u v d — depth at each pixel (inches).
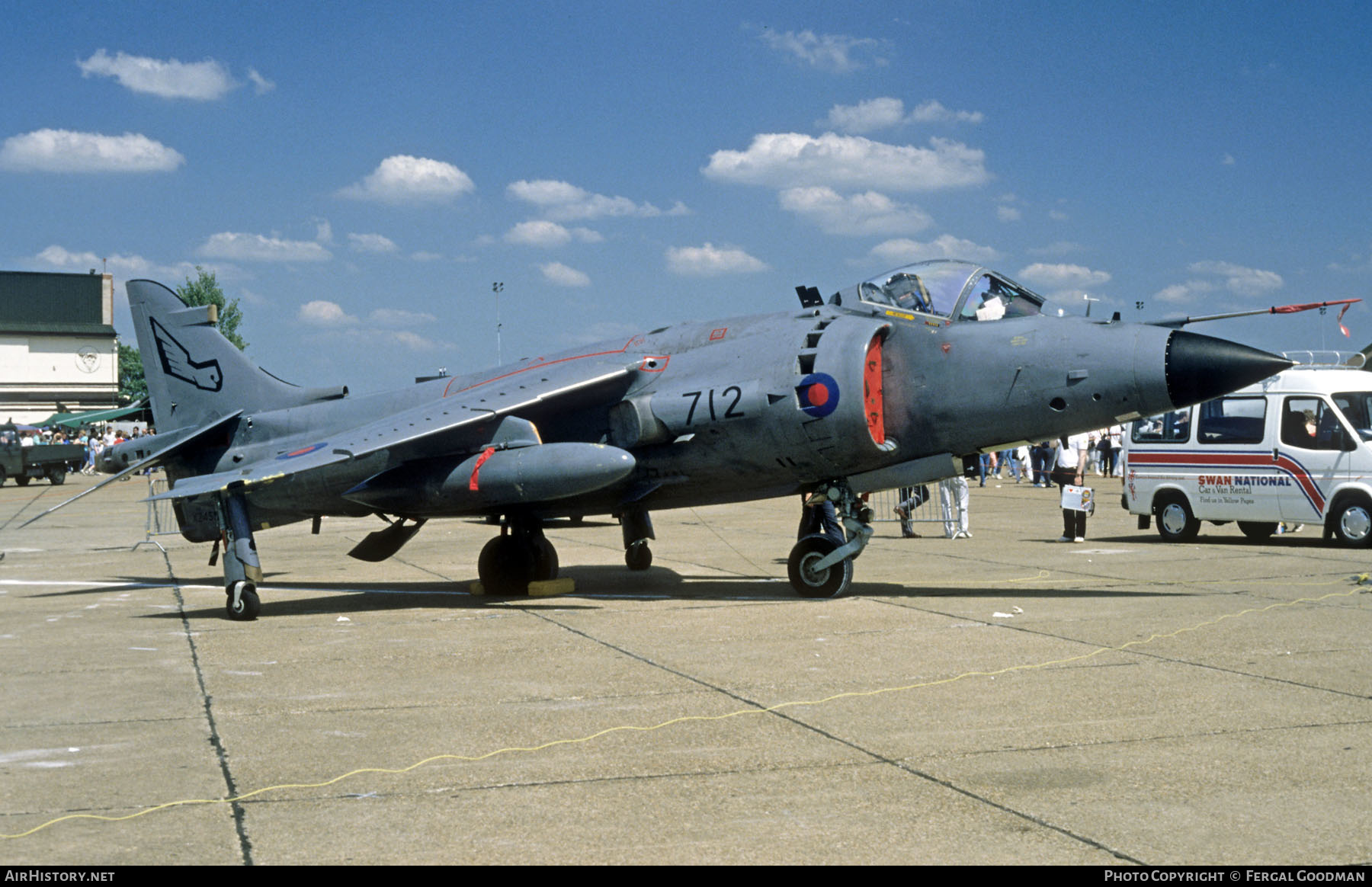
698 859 163.8
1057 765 208.4
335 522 1007.6
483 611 434.9
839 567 446.6
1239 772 202.1
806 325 447.5
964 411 429.4
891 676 291.4
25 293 3949.3
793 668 304.5
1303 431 634.8
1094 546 669.9
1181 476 682.2
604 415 464.4
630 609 430.9
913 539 745.0
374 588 533.0
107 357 3949.3
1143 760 210.8
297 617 429.4
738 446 441.4
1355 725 235.0
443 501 461.4
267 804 192.5
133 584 561.0
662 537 786.8
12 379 3806.6
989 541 718.5
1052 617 386.9
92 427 2741.1
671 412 448.5
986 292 451.5
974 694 268.2
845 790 195.6
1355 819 176.9
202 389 570.6
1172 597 436.8
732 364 448.8
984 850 165.6
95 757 224.4
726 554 661.3
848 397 419.5
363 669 316.5
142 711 267.0
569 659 325.4
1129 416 410.0
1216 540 699.4
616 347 497.0
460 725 247.4
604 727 243.6
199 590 531.5
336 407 545.3
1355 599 424.5
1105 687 273.1
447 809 188.5
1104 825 175.8
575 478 426.6
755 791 196.1
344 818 184.4
